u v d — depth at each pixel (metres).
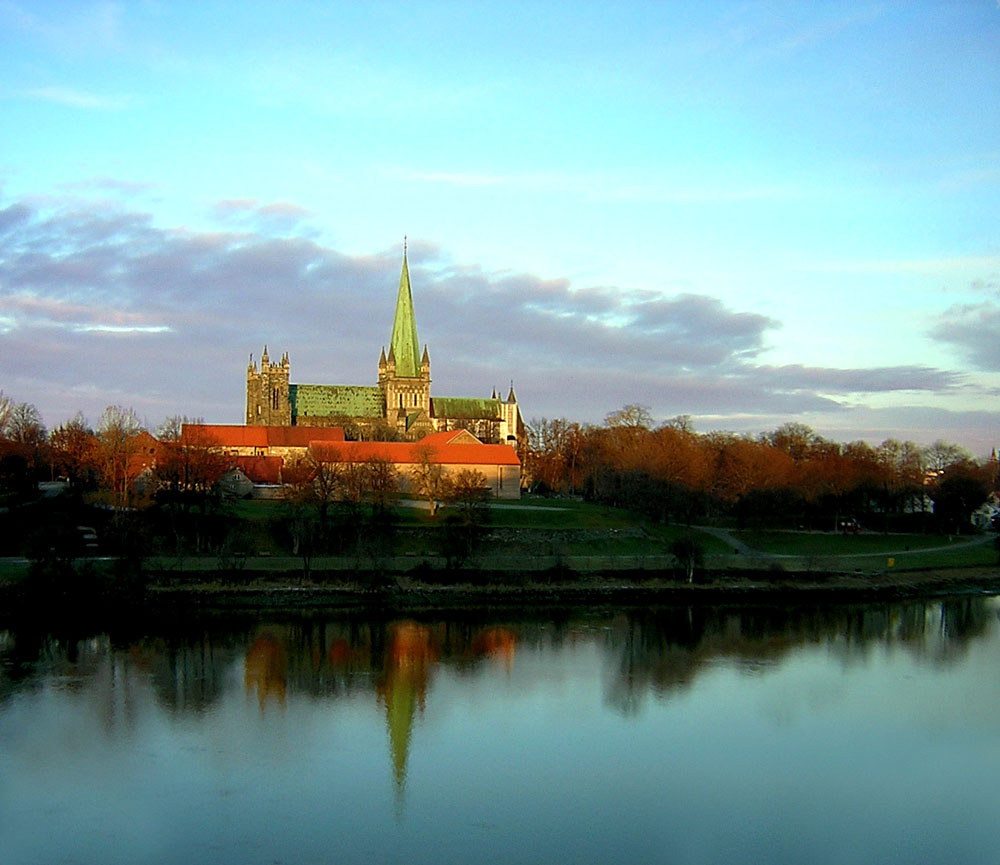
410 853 67.50
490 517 190.38
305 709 96.88
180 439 192.50
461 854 67.62
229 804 74.31
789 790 80.06
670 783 80.81
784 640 132.12
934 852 70.25
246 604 141.50
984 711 101.00
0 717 91.69
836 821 74.69
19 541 154.12
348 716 95.06
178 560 151.12
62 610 133.25
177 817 71.81
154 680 105.12
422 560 162.88
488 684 107.00
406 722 93.69
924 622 147.25
